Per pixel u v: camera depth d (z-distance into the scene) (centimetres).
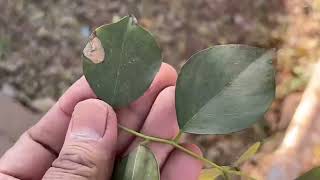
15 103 50
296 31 49
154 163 17
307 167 36
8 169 24
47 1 56
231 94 16
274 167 37
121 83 17
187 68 17
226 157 44
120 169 18
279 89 45
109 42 17
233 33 51
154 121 20
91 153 18
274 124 43
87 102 19
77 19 55
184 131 17
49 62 53
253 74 16
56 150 24
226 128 16
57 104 23
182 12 53
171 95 20
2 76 53
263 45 50
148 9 54
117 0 55
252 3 52
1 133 46
